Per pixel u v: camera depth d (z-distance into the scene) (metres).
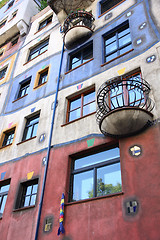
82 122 10.73
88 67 12.68
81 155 10.05
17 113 14.87
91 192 8.77
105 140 9.37
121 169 8.21
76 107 12.00
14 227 9.88
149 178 7.44
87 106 11.46
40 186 10.20
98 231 7.50
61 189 9.37
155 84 9.14
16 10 24.77
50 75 14.80
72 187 9.45
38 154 11.45
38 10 24.34
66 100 12.45
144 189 7.34
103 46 13.12
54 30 18.33
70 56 14.79
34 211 9.67
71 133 10.79
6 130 14.62
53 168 10.27
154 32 10.95
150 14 11.91
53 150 10.90
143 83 9.24
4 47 23.00
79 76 12.77
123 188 7.79
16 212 10.33
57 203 9.14
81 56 14.12
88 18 14.81
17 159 12.31
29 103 14.59
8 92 17.28
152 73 9.55
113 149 9.24
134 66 10.45
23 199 10.80
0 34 23.27
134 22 12.34
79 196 8.99
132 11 13.03
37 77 15.89
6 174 12.18
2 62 21.03
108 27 13.67
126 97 9.99
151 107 8.74
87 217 8.02
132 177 7.80
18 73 18.06
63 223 8.45
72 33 14.26
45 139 11.69
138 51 10.87
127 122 8.24
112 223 7.37
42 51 18.19
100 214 7.80
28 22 22.42
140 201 7.20
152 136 8.18
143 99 9.33
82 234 7.78
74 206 8.62
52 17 20.44
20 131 13.54
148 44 10.73
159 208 6.75
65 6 16.70
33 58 17.81
